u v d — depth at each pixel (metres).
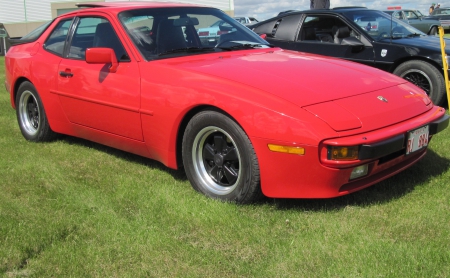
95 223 2.94
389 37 6.25
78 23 4.41
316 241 2.60
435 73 5.67
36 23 28.53
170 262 2.48
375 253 2.43
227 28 4.35
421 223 2.72
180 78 3.37
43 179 3.74
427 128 3.15
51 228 2.86
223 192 3.21
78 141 4.93
